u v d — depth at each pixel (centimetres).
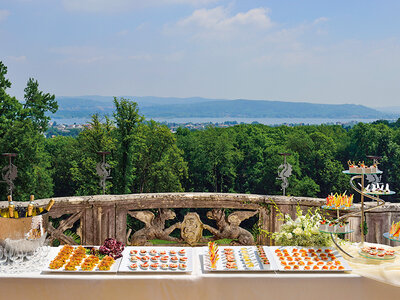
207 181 6044
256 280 350
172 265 362
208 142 6025
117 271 355
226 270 357
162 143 4853
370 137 5950
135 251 396
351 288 351
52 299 343
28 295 342
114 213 555
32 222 362
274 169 5819
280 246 418
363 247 418
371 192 410
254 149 6234
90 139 4128
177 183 5003
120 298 344
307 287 351
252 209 598
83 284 343
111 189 4184
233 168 5978
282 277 350
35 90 3475
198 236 562
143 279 345
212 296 350
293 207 557
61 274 351
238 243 560
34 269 355
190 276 349
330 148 6341
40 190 3359
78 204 545
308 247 418
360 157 5972
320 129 7369
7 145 3067
